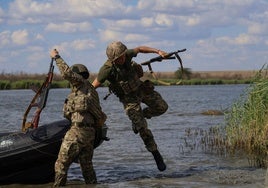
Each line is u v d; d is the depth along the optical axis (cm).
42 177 784
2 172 771
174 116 2048
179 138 1280
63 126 775
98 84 773
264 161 889
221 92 5191
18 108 2778
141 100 795
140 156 1008
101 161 960
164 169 791
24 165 766
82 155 742
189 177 781
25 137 770
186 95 4556
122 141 1243
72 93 733
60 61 722
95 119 738
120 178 795
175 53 793
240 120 1057
